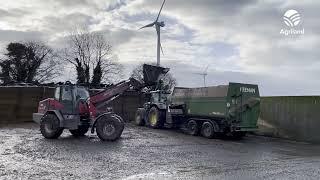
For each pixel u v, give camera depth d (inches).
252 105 821.2
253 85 832.3
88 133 812.6
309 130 846.5
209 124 816.3
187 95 896.9
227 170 437.1
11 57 2714.1
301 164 502.6
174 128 973.8
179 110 903.1
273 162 512.4
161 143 679.1
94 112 710.5
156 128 976.3
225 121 796.0
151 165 454.0
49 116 705.6
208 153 578.6
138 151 565.3
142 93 1088.2
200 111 851.4
